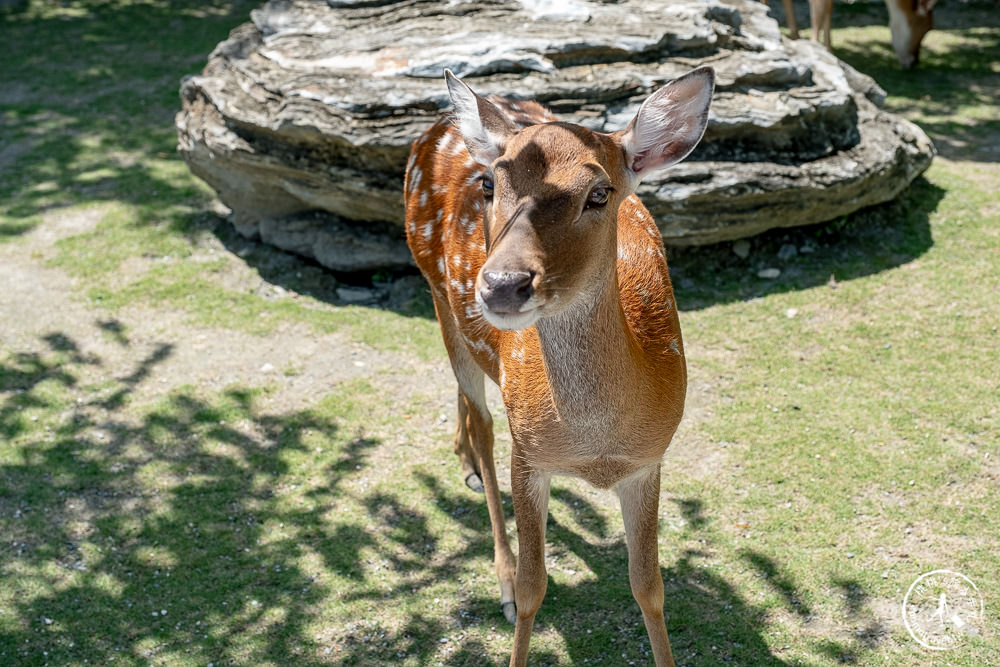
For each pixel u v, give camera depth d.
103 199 7.41
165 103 9.48
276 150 6.05
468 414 4.14
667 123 2.76
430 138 4.12
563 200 2.52
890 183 6.49
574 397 2.85
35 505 4.43
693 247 6.29
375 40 6.33
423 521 4.35
